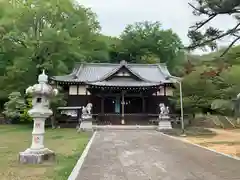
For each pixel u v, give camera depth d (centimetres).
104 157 978
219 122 2820
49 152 894
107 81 3077
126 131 2328
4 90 3133
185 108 2586
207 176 686
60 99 2594
